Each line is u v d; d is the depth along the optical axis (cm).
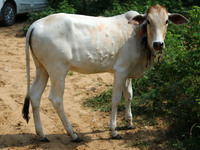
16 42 959
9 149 396
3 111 514
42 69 407
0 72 705
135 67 420
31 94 405
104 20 403
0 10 1096
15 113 507
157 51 413
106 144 408
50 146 404
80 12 1186
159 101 481
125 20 410
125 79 409
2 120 482
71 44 376
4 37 1007
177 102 472
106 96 560
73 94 593
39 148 398
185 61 455
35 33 372
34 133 443
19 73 705
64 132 448
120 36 396
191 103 440
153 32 371
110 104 538
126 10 838
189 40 450
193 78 484
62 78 384
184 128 423
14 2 1138
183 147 379
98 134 439
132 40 401
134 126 456
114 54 397
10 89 612
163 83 509
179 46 486
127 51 400
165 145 396
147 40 396
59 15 385
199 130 412
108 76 685
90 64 391
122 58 401
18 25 1164
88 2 1241
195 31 459
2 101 553
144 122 469
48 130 454
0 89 611
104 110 517
